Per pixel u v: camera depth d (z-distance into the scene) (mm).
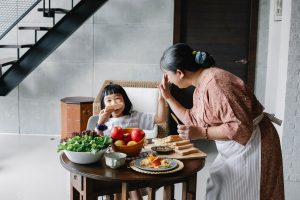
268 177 2074
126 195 1884
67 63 5137
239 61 5141
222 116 1910
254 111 2023
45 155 4402
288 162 3742
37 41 4582
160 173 1840
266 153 2059
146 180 1794
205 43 5133
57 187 3488
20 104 5227
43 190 3410
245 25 5086
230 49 5137
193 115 2170
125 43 5090
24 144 4820
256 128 2064
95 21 5051
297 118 3666
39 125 5266
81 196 2023
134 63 5129
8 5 4945
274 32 4676
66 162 2002
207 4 5062
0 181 3590
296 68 3592
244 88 1932
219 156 2254
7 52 5164
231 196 2109
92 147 1934
